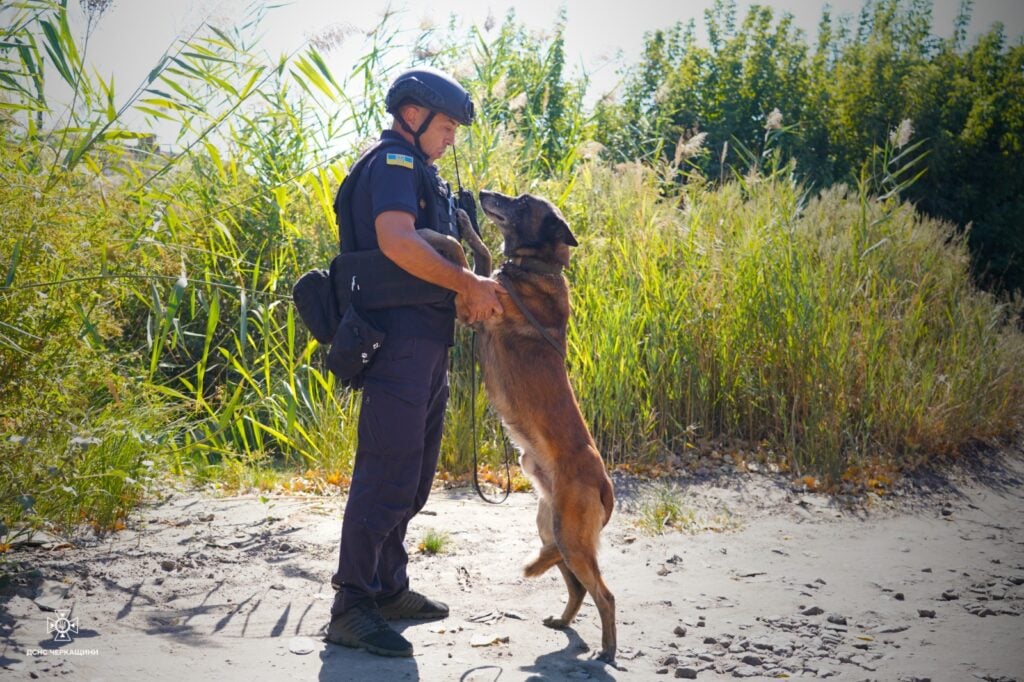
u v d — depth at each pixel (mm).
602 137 10602
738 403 6887
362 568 3072
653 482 5969
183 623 3188
